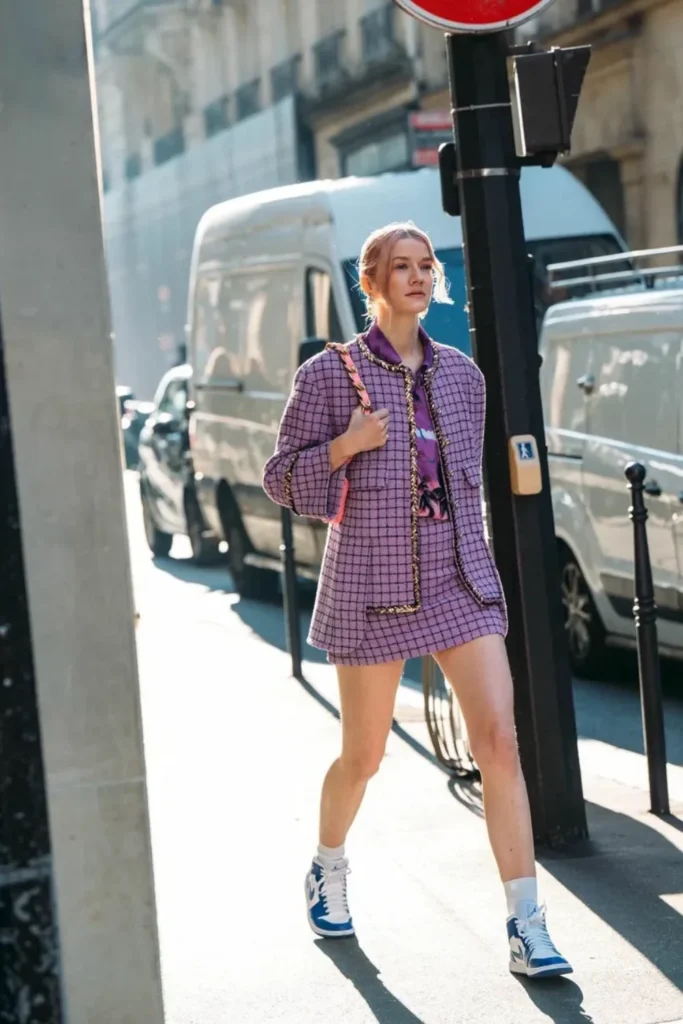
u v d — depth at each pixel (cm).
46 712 360
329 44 3509
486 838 659
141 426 3434
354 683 515
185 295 4612
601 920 555
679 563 962
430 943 541
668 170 2358
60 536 359
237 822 705
